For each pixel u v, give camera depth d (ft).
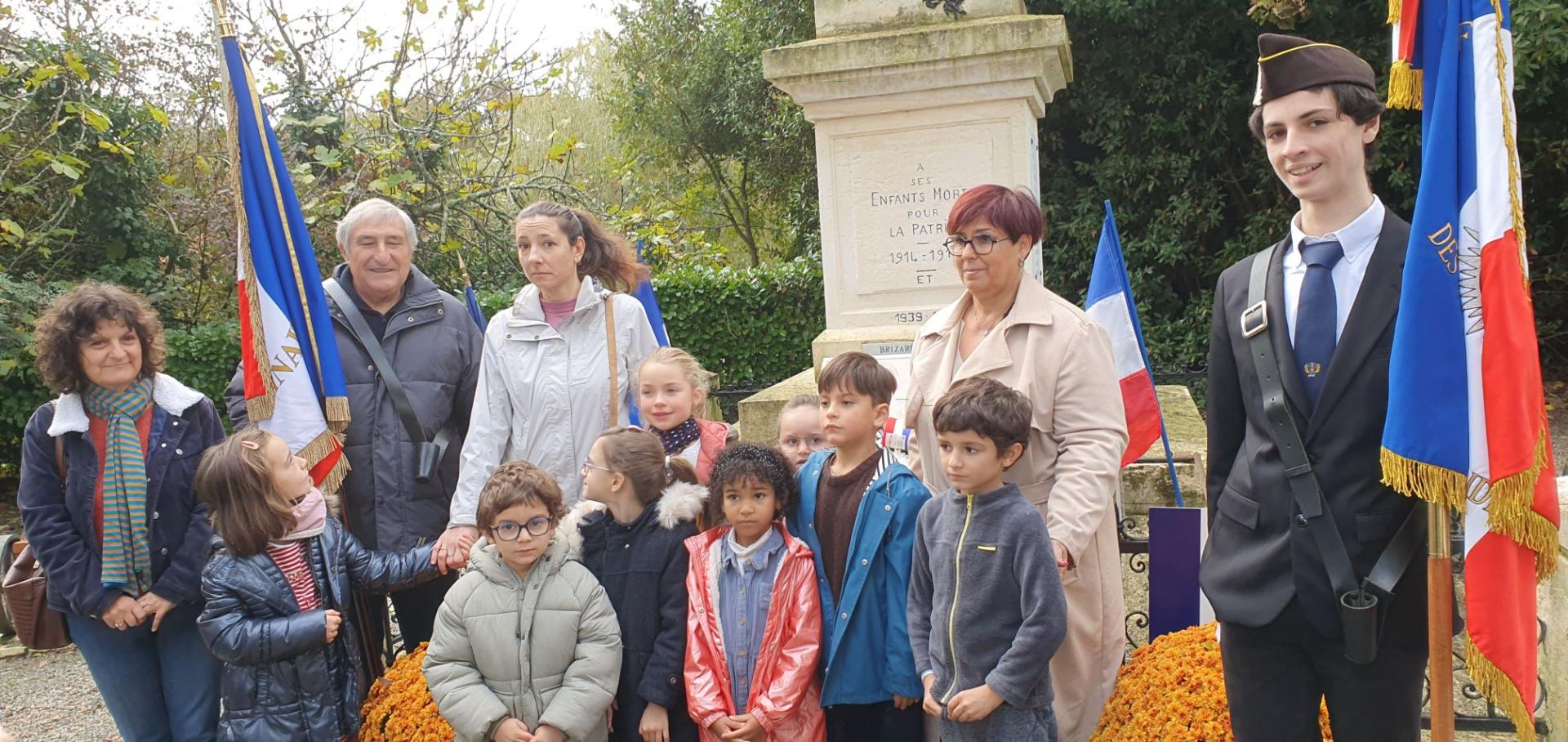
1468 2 7.31
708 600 8.96
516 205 35.70
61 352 9.72
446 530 10.90
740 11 49.90
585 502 9.83
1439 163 7.14
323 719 9.30
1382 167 32.32
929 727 9.21
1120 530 11.51
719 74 55.88
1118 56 33.50
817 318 33.24
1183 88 33.01
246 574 9.21
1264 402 7.11
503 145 47.11
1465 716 10.40
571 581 9.15
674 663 9.08
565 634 8.99
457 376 11.79
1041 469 8.64
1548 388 34.24
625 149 61.11
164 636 10.15
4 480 30.91
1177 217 33.42
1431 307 6.81
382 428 11.25
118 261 33.63
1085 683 8.73
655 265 35.99
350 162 33.45
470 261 35.88
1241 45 33.35
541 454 11.18
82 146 30.22
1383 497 6.86
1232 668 7.45
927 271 16.43
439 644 9.14
